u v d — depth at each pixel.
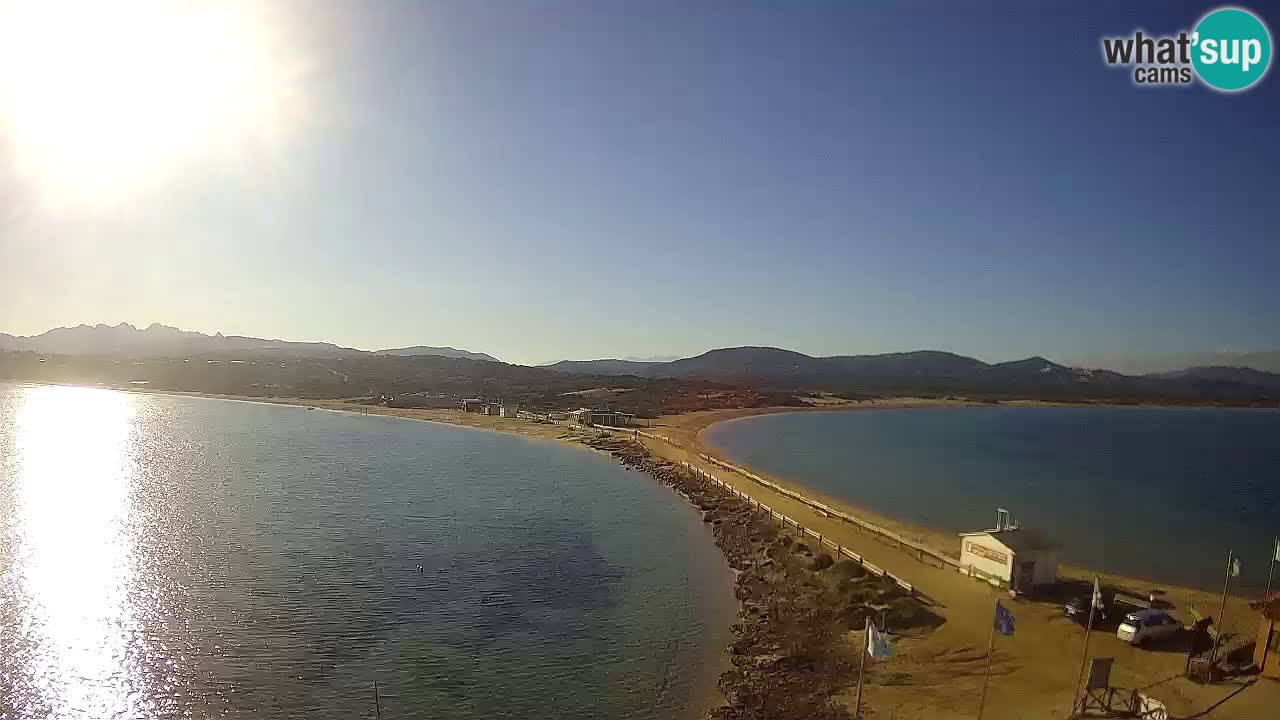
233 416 174.62
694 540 57.59
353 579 46.06
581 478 87.69
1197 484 96.75
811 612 38.66
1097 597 29.19
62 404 196.12
